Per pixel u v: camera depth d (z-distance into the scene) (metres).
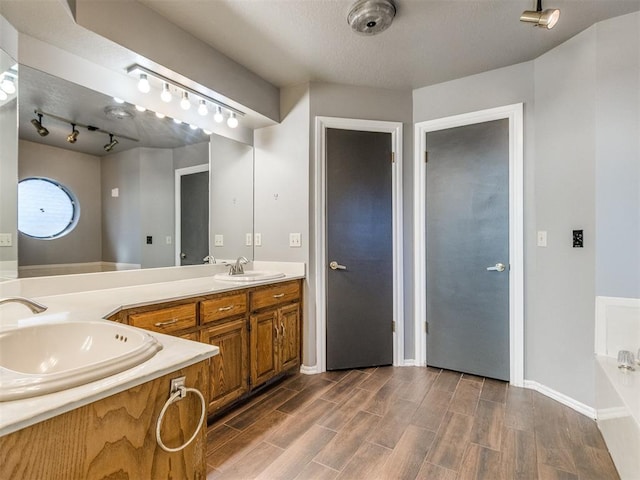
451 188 2.75
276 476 1.53
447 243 2.77
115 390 0.73
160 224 2.34
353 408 2.15
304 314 2.75
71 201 1.88
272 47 2.23
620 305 1.96
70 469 0.67
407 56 2.36
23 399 0.65
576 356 2.14
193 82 2.12
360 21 1.88
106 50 1.77
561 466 1.59
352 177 2.81
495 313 2.58
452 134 2.75
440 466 1.60
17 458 0.61
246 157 2.96
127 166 2.14
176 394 0.87
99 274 2.00
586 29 2.06
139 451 0.80
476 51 2.31
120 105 2.08
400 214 2.88
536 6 1.78
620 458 1.52
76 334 1.18
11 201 1.64
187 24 1.98
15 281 1.65
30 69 1.66
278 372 2.51
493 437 1.83
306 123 2.74
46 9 1.46
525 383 2.47
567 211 2.19
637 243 1.92
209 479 1.51
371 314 2.84
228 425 1.96
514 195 2.49
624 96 1.94
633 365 1.80
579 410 2.10
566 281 2.21
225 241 2.78
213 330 2.03
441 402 2.22
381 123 2.84
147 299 1.71
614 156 1.97
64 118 1.83
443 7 1.85
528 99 2.45
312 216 2.74
